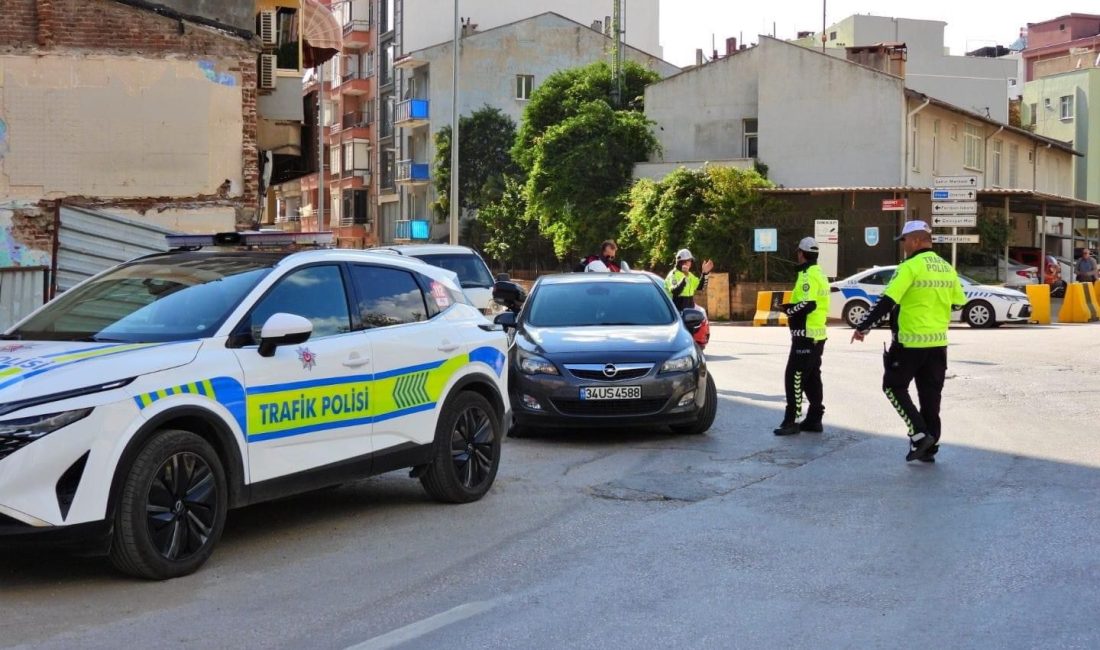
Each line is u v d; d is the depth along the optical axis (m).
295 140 20.69
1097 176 67.00
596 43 60.50
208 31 16.17
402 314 7.93
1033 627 5.26
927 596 5.78
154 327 6.71
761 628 5.28
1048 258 41.81
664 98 44.66
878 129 40.22
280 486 6.77
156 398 6.04
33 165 15.35
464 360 8.30
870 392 14.79
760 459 10.00
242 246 7.84
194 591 6.01
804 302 11.15
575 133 43.94
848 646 5.02
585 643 5.09
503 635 5.21
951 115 44.19
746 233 36.19
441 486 8.11
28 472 5.54
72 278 15.50
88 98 15.57
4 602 5.81
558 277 12.82
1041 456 9.84
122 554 5.96
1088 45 83.31
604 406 10.68
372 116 68.56
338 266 7.57
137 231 15.81
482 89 59.28
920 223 9.65
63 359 6.04
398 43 64.38
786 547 6.84
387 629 5.34
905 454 10.16
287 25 20.91
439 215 56.31
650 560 6.57
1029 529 7.19
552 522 7.63
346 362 7.23
